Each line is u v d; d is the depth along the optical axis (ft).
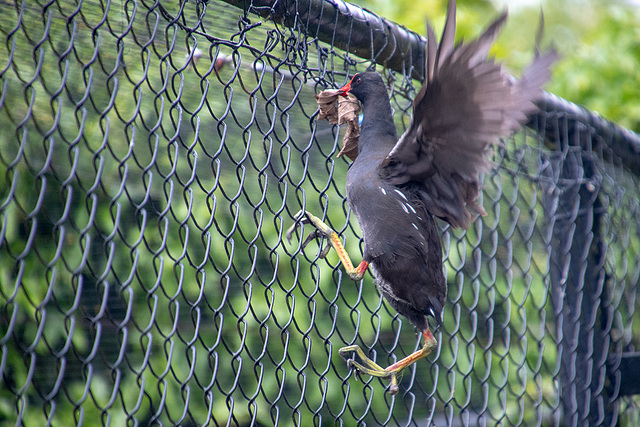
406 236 17.83
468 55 14.67
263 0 17.85
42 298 27.50
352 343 19.49
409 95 23.11
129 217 28.48
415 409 33.91
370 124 19.08
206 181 27.68
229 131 24.84
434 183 17.95
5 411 27.04
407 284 18.29
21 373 27.45
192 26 19.13
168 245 28.94
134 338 29.19
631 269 31.65
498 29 14.48
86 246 13.99
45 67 19.48
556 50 16.84
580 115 26.55
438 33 39.55
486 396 23.22
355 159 19.63
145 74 15.30
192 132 24.79
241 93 22.76
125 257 28.71
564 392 25.63
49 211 26.89
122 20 18.54
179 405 30.01
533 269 34.45
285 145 18.07
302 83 18.62
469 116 15.87
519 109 16.17
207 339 30.42
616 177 28.91
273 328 31.12
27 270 27.20
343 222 30.45
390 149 18.78
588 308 26.35
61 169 25.08
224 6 19.43
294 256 18.44
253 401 16.83
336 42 19.92
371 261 18.52
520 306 24.58
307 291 31.50
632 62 43.78
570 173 26.08
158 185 27.12
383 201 17.90
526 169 24.32
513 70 43.60
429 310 18.56
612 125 28.27
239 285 30.37
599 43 44.42
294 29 17.99
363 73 19.38
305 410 31.86
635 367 27.99
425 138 16.88
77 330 28.12
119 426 28.53
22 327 27.76
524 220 29.07
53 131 13.57
